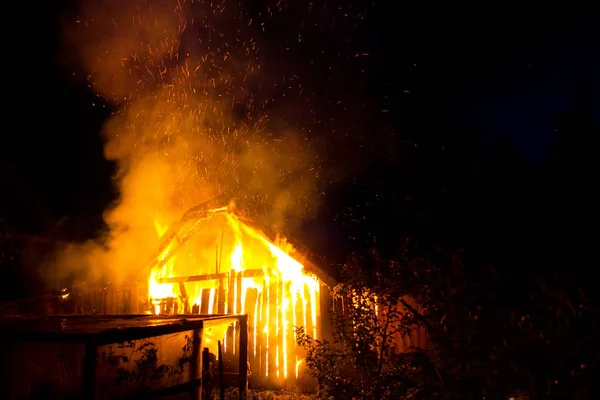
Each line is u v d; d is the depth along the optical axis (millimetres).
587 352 3578
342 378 6234
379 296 6113
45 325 6281
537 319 3941
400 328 5812
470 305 4137
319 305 10203
